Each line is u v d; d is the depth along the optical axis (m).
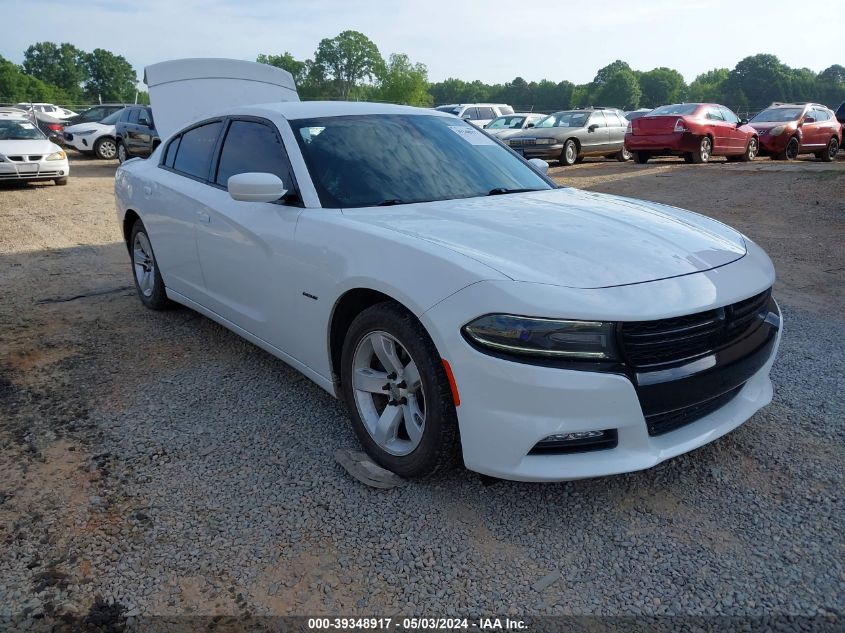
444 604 2.12
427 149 3.69
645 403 2.34
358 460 2.89
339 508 2.59
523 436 2.30
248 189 3.06
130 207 4.91
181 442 3.09
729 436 3.11
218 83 6.10
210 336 4.53
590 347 2.26
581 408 2.26
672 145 15.16
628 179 12.94
